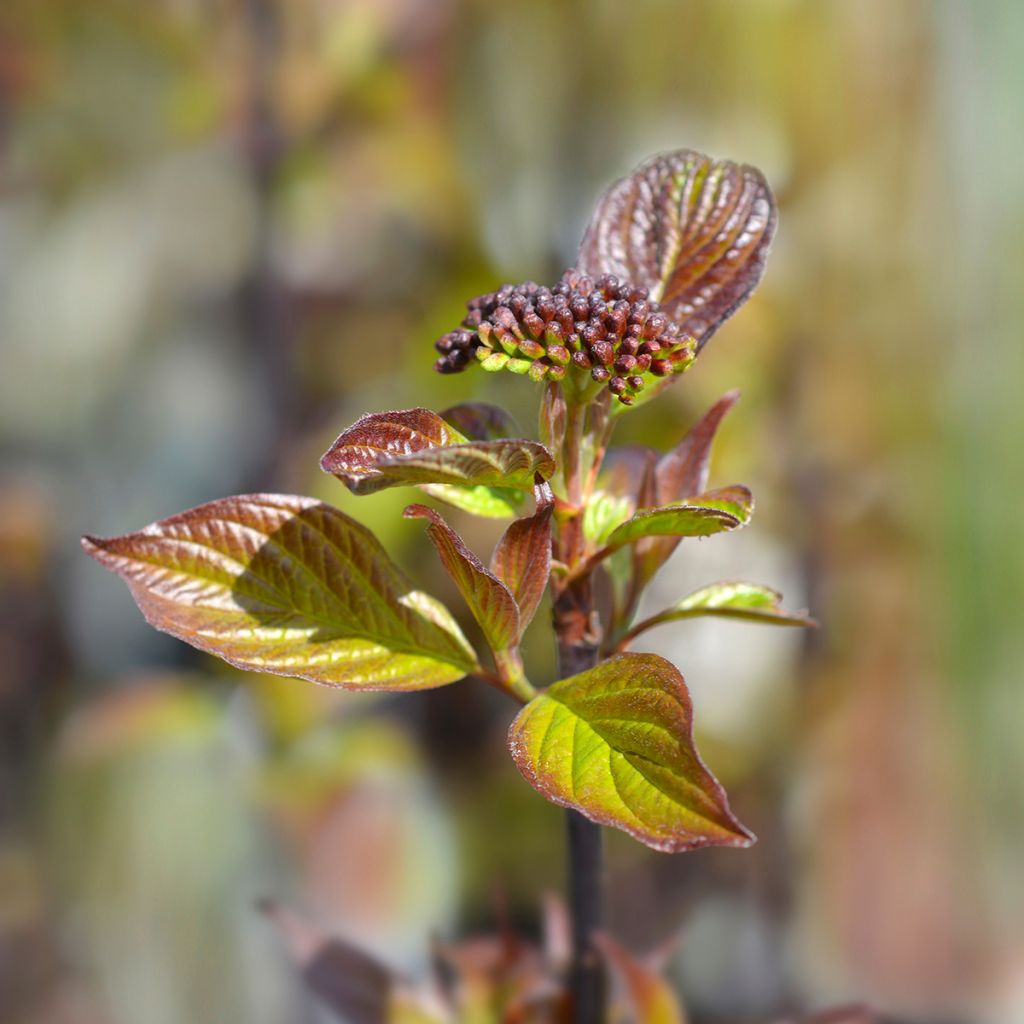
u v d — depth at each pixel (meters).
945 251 0.67
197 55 0.65
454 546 0.33
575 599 0.34
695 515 0.33
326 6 0.65
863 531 0.65
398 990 0.38
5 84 0.67
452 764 0.65
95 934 0.61
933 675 0.64
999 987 0.60
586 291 0.34
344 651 0.34
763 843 0.63
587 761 0.32
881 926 0.61
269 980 0.59
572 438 0.34
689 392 0.63
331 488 0.59
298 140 0.66
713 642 0.64
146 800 0.60
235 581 0.34
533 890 0.59
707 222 0.36
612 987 0.35
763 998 0.59
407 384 0.65
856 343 0.66
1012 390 0.65
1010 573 0.64
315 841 0.57
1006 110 0.66
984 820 0.63
